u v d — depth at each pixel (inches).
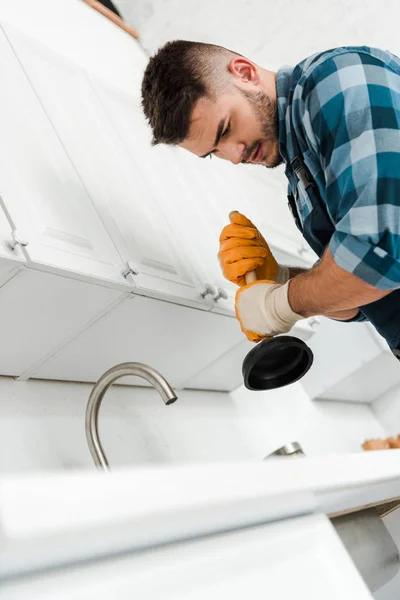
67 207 47.8
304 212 48.6
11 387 51.6
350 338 92.1
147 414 62.7
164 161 67.6
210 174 76.5
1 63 52.4
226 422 73.7
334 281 40.1
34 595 16.9
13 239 40.0
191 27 105.7
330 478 26.3
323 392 93.6
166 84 44.1
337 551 26.8
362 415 104.7
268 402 84.2
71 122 56.1
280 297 45.6
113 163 58.0
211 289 56.8
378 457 32.3
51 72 58.4
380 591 57.3
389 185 36.8
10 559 15.4
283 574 24.2
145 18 107.0
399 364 96.5
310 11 100.8
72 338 49.8
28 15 71.6
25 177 45.9
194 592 20.8
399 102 39.4
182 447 64.1
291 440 82.7
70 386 56.8
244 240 52.6
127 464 56.4
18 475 14.8
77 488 15.6
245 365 44.1
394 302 48.9
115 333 52.1
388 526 58.6
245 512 22.5
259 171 102.0
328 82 39.9
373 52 42.1
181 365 64.5
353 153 37.8
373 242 36.7
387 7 98.5
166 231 58.6
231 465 21.3
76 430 54.2
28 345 48.1
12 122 48.8
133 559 19.8
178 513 18.6
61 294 44.2
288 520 26.5
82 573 18.3
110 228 50.9
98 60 78.1
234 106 44.6
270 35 103.9
